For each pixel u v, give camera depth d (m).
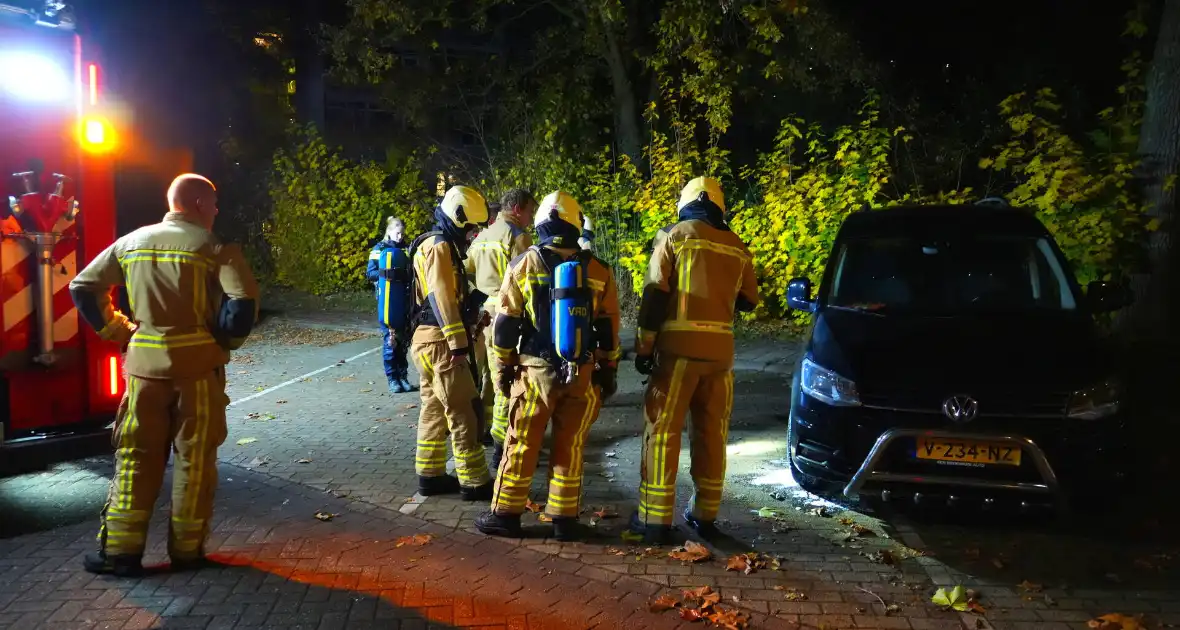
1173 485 5.75
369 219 16.17
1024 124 9.51
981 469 4.65
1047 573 4.43
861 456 4.82
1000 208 6.56
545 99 15.13
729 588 4.21
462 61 17.06
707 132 15.05
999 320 5.39
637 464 6.32
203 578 4.22
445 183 15.98
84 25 5.45
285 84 19.20
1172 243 8.96
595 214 13.55
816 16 12.68
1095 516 5.09
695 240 4.57
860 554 4.65
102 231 5.60
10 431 5.25
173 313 4.12
